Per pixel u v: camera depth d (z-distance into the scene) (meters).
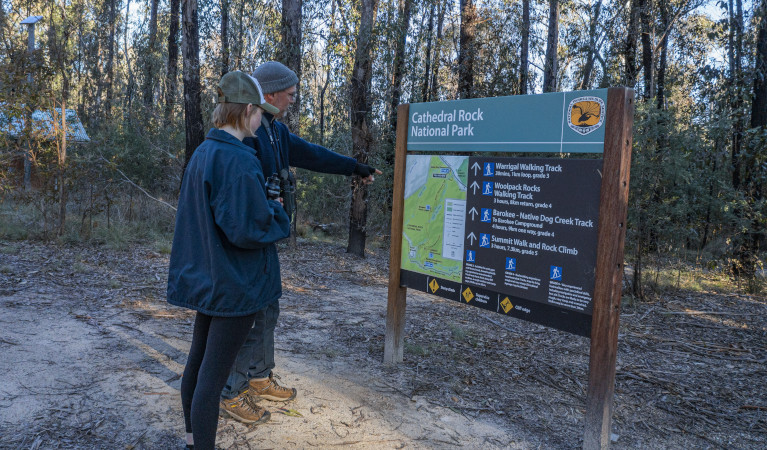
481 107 3.60
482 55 13.38
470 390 3.83
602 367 2.90
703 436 3.43
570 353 4.84
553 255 3.21
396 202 4.21
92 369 3.64
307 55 10.98
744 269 9.13
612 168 2.85
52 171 8.32
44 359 3.73
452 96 13.71
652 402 3.93
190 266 2.34
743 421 3.68
